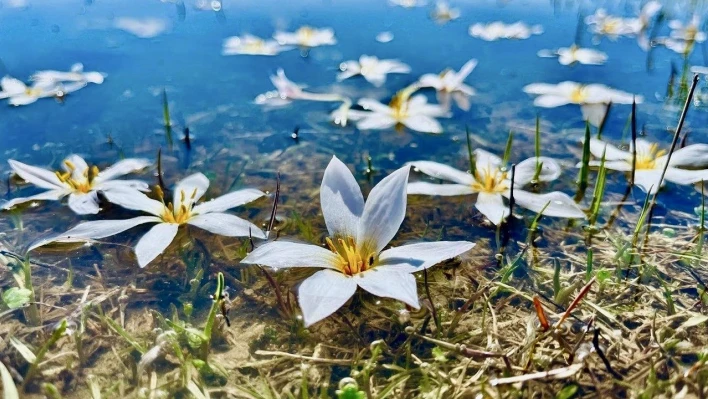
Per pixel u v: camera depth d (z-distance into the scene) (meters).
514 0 0.49
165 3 0.46
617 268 0.16
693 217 0.18
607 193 0.19
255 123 0.25
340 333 0.14
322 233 0.17
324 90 0.29
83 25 0.39
